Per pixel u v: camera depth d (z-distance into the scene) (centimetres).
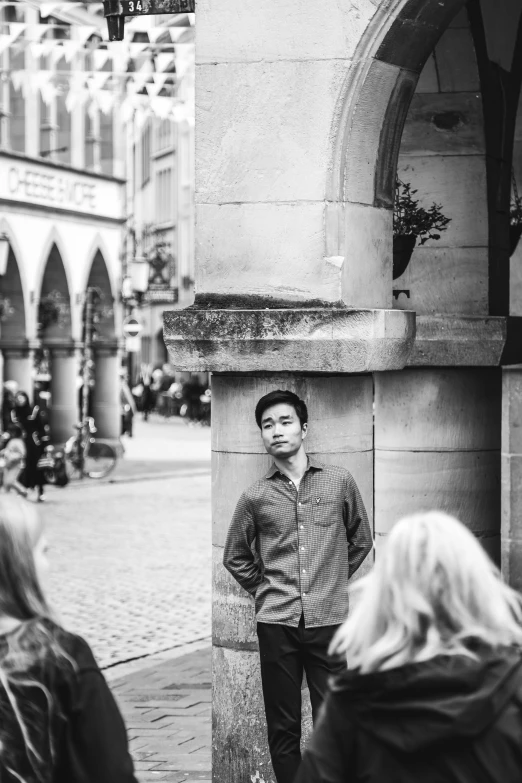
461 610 301
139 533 2000
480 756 294
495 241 892
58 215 3422
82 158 3666
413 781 297
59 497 2541
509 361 889
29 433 2481
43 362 3638
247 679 691
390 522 897
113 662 1134
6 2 1219
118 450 3538
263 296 689
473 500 895
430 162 880
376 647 302
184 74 1326
